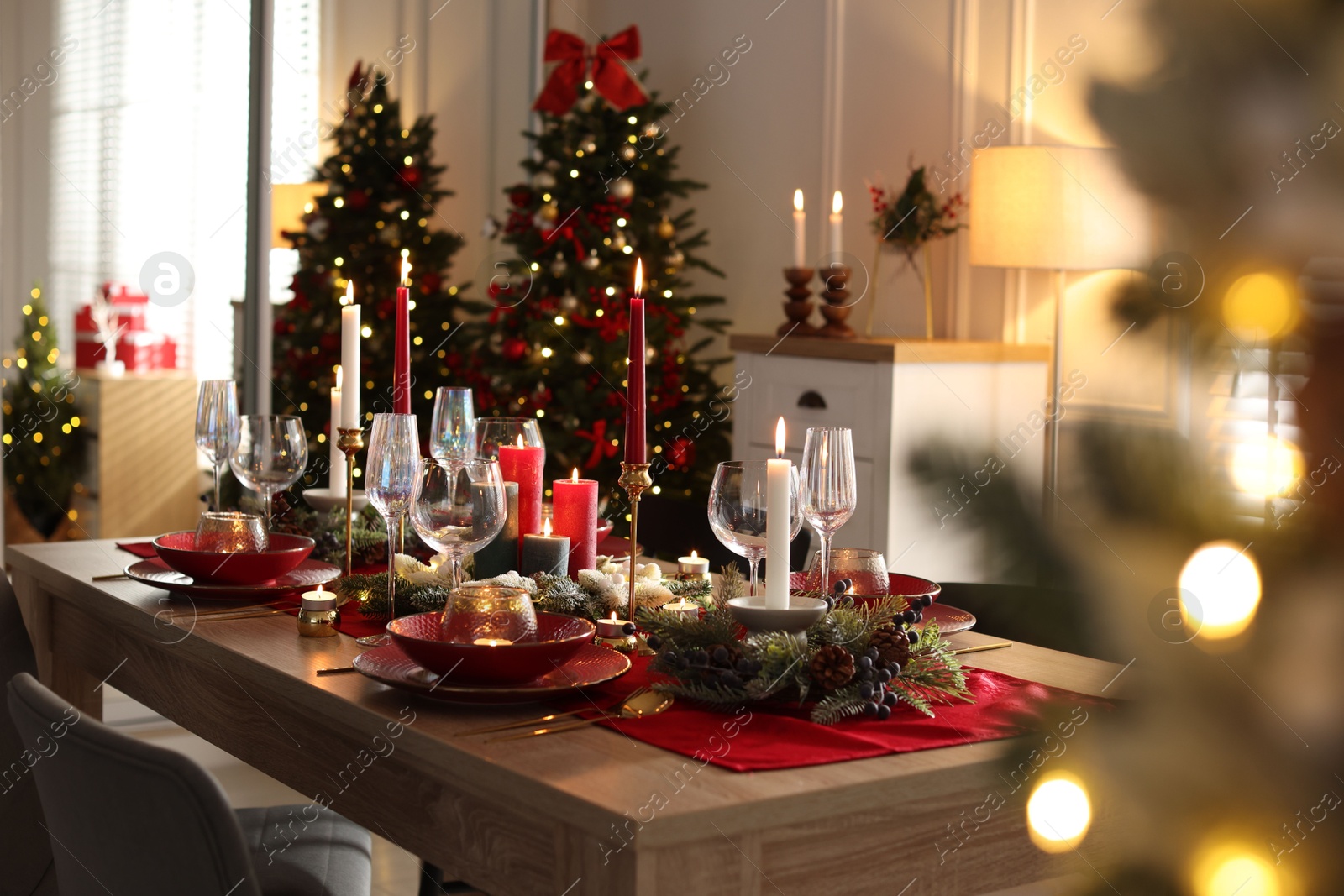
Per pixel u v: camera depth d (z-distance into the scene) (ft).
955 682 4.20
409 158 13.80
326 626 4.93
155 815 3.44
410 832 3.93
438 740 3.67
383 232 13.80
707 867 3.16
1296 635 1.91
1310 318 1.84
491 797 3.50
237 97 12.57
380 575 5.29
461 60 14.83
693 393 13.53
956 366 10.28
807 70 13.16
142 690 5.65
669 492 13.10
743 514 4.61
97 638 6.11
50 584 6.28
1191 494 1.92
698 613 4.78
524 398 13.25
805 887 3.35
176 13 12.12
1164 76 1.90
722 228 14.38
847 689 4.00
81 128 11.61
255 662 4.54
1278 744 1.95
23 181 11.32
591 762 3.49
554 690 3.92
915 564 9.94
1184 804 2.02
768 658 3.94
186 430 12.32
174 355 12.25
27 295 11.39
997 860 3.69
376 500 5.06
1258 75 1.83
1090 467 1.98
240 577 5.42
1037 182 9.36
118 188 11.87
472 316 15.02
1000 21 11.05
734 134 14.15
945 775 3.49
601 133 13.29
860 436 10.32
